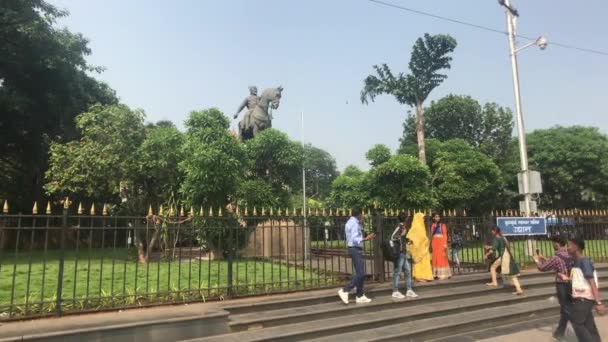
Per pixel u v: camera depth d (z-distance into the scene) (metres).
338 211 10.27
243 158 14.49
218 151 13.13
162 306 7.57
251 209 14.59
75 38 21.25
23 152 22.41
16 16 18.12
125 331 6.22
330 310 7.95
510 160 40.50
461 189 28.03
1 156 22.50
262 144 16.78
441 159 28.98
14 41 18.58
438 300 9.35
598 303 5.98
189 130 14.37
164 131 13.95
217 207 13.20
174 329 6.57
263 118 20.94
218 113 14.72
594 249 14.84
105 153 13.38
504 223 12.83
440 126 43.34
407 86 25.69
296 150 17.30
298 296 8.59
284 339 6.84
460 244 12.91
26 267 10.63
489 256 10.72
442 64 25.52
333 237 10.33
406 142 44.69
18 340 5.54
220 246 11.95
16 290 7.73
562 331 7.27
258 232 14.41
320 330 7.17
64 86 20.94
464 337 7.66
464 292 9.81
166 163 13.39
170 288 8.33
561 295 7.24
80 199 17.48
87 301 7.09
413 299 8.97
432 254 11.16
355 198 24.52
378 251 10.49
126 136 13.68
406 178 22.58
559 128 41.47
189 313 7.02
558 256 7.34
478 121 43.25
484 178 29.77
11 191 23.47
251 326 7.18
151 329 6.40
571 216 14.45
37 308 6.75
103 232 7.38
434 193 26.36
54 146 14.72
